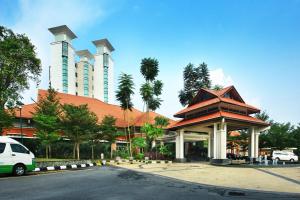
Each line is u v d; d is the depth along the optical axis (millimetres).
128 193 10461
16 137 35188
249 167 24672
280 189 12078
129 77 45375
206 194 10633
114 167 24516
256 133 33625
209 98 33219
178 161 35219
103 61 106938
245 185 13336
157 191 11133
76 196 9664
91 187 11828
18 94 27297
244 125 32875
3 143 16125
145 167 24953
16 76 26500
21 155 16562
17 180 14117
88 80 104062
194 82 59281
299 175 17797
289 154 39031
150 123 45375
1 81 25984
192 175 18000
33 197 9406
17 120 36469
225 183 14070
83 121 33844
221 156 28375
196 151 48250
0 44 25578
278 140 42750
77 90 101938
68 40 99812
